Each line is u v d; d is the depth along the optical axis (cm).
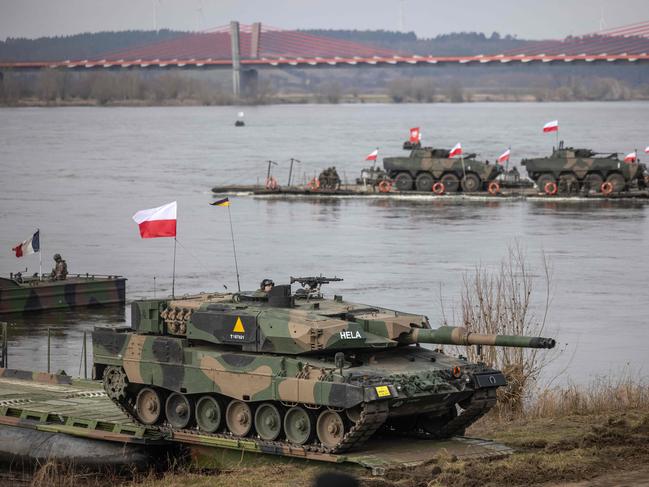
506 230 13562
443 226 14050
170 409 4997
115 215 15112
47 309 8906
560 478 4184
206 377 4794
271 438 4669
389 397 4316
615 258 11231
